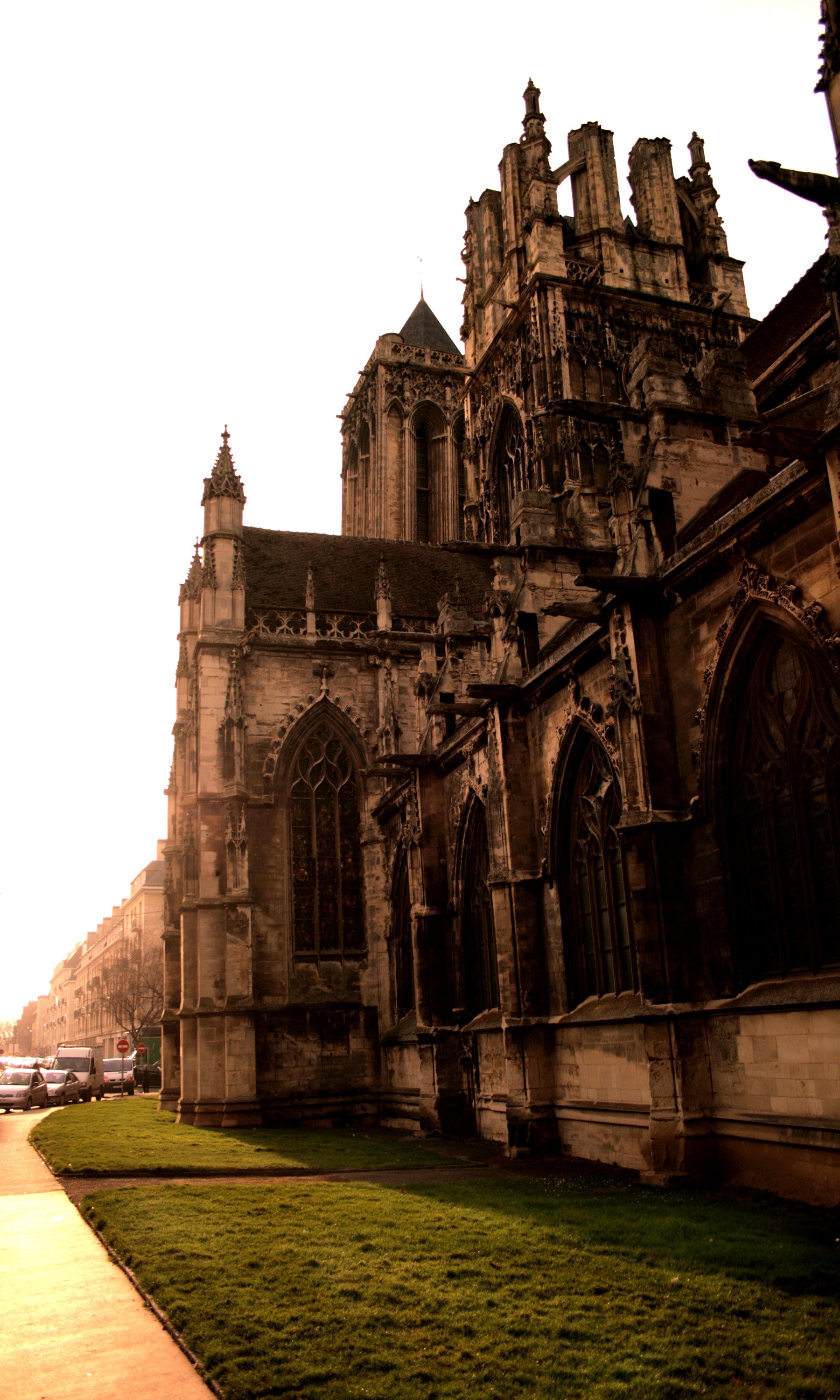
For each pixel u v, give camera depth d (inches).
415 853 1589.6
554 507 1759.4
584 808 1140.5
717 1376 388.5
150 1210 766.5
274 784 1964.8
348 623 2145.7
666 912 887.1
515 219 3014.3
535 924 1200.8
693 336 2844.5
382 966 1913.1
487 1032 1378.0
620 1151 996.6
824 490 743.1
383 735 1987.0
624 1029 1007.6
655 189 2972.4
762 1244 579.8
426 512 3742.6
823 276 697.0
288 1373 399.2
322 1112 1822.1
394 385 3710.6
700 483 1124.5
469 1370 398.6
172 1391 400.2
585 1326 445.7
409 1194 837.2
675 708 932.0
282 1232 661.9
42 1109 2635.3
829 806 756.6
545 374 2667.3
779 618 799.1
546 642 1423.5
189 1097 1830.7
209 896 1859.0
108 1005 6043.3
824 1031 739.4
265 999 1866.4
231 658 1969.7
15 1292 567.5
